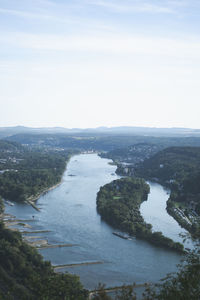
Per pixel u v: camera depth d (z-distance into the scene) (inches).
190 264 3769.7
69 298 6943.9
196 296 3225.9
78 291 7288.4
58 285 7426.2
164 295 3368.6
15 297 7308.1
